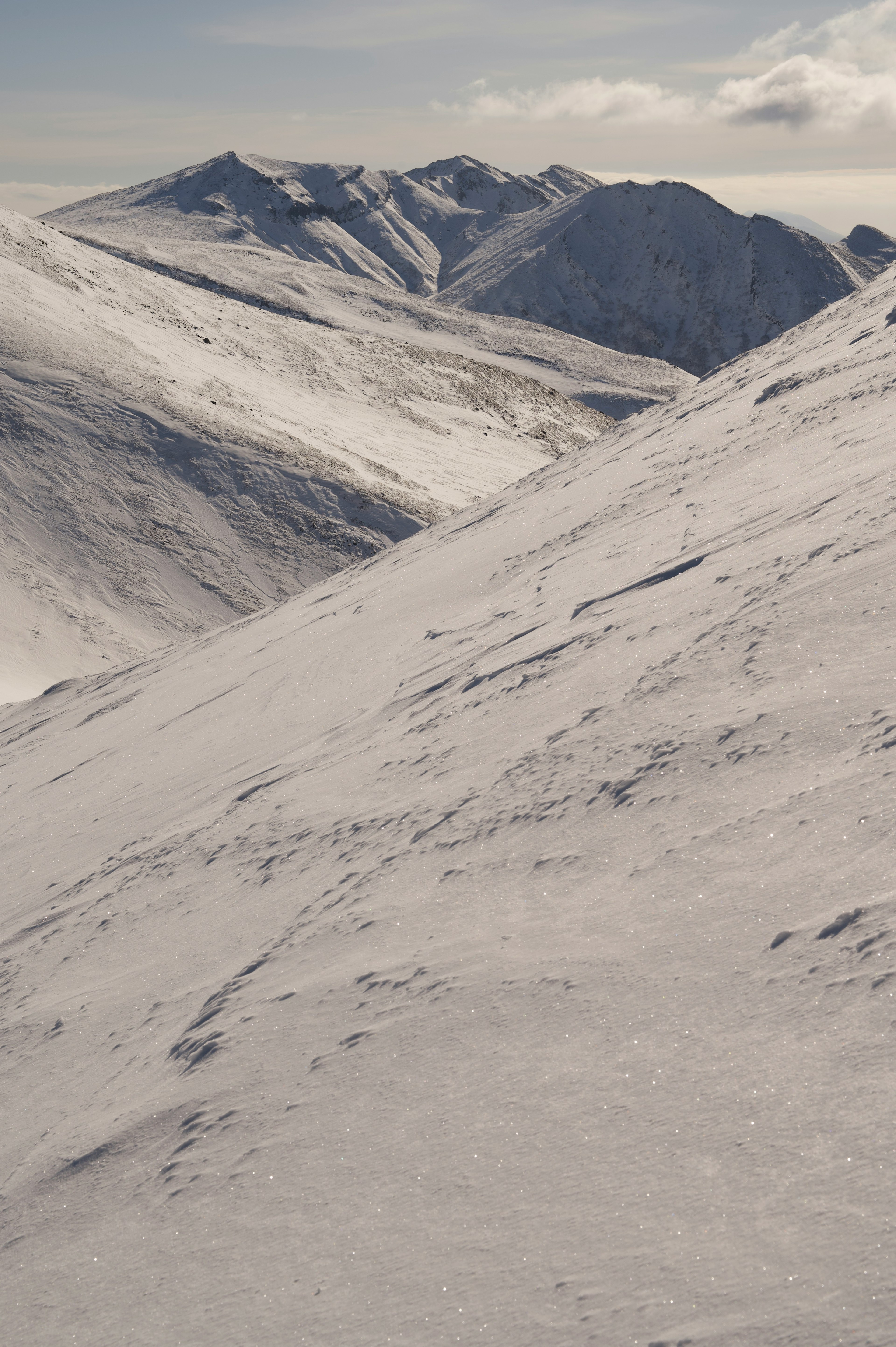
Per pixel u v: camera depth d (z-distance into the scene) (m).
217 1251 3.15
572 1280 2.41
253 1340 2.74
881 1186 2.21
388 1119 3.31
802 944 3.07
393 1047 3.66
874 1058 2.54
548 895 4.14
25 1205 4.00
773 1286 2.13
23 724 21.77
